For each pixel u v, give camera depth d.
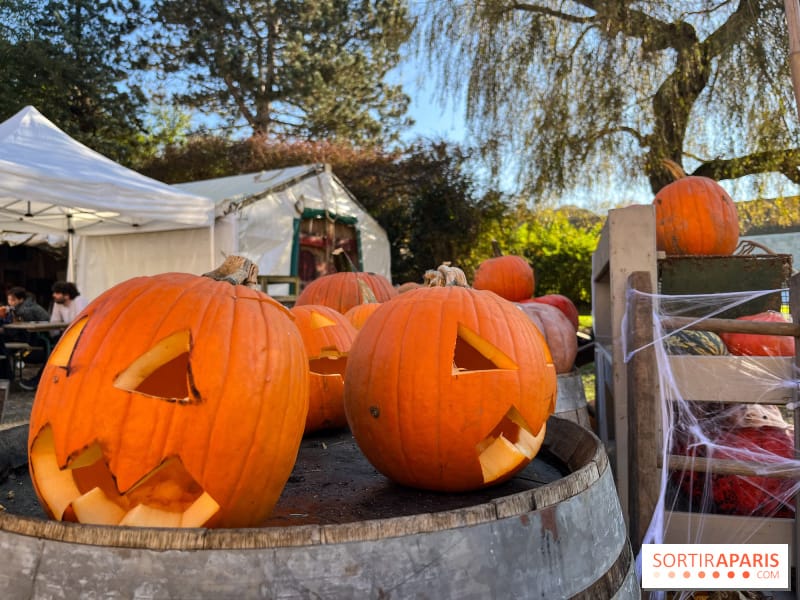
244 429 1.30
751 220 9.04
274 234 10.18
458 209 13.47
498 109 9.34
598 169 8.98
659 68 8.38
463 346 1.94
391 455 1.70
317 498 1.65
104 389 1.26
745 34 7.86
